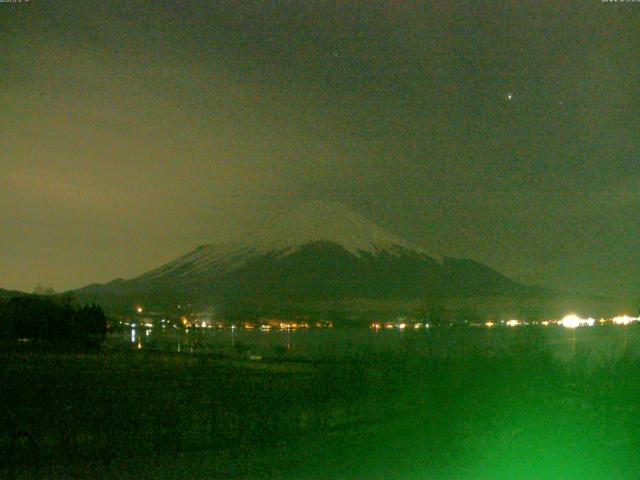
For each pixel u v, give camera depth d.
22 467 13.79
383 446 15.85
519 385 20.95
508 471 13.22
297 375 34.72
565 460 14.18
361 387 22.42
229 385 29.25
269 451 15.41
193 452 15.32
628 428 17.48
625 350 23.22
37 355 47.25
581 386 21.06
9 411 20.97
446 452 15.07
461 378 21.78
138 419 18.28
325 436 17.33
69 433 17.05
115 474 13.16
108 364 42.53
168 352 56.28
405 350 25.30
